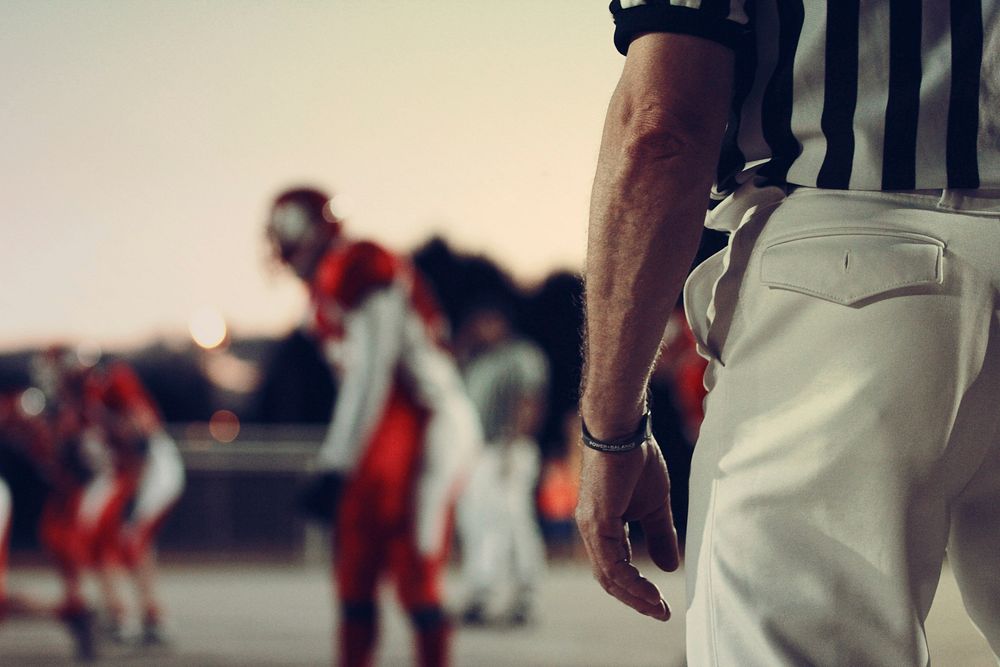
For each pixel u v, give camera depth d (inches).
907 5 56.2
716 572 57.0
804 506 54.7
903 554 53.8
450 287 879.7
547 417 735.7
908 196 56.0
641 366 60.9
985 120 55.4
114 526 311.0
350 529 176.7
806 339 55.4
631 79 58.1
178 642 312.3
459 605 375.6
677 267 58.7
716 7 56.6
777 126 58.6
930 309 53.8
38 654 301.9
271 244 184.9
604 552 65.4
